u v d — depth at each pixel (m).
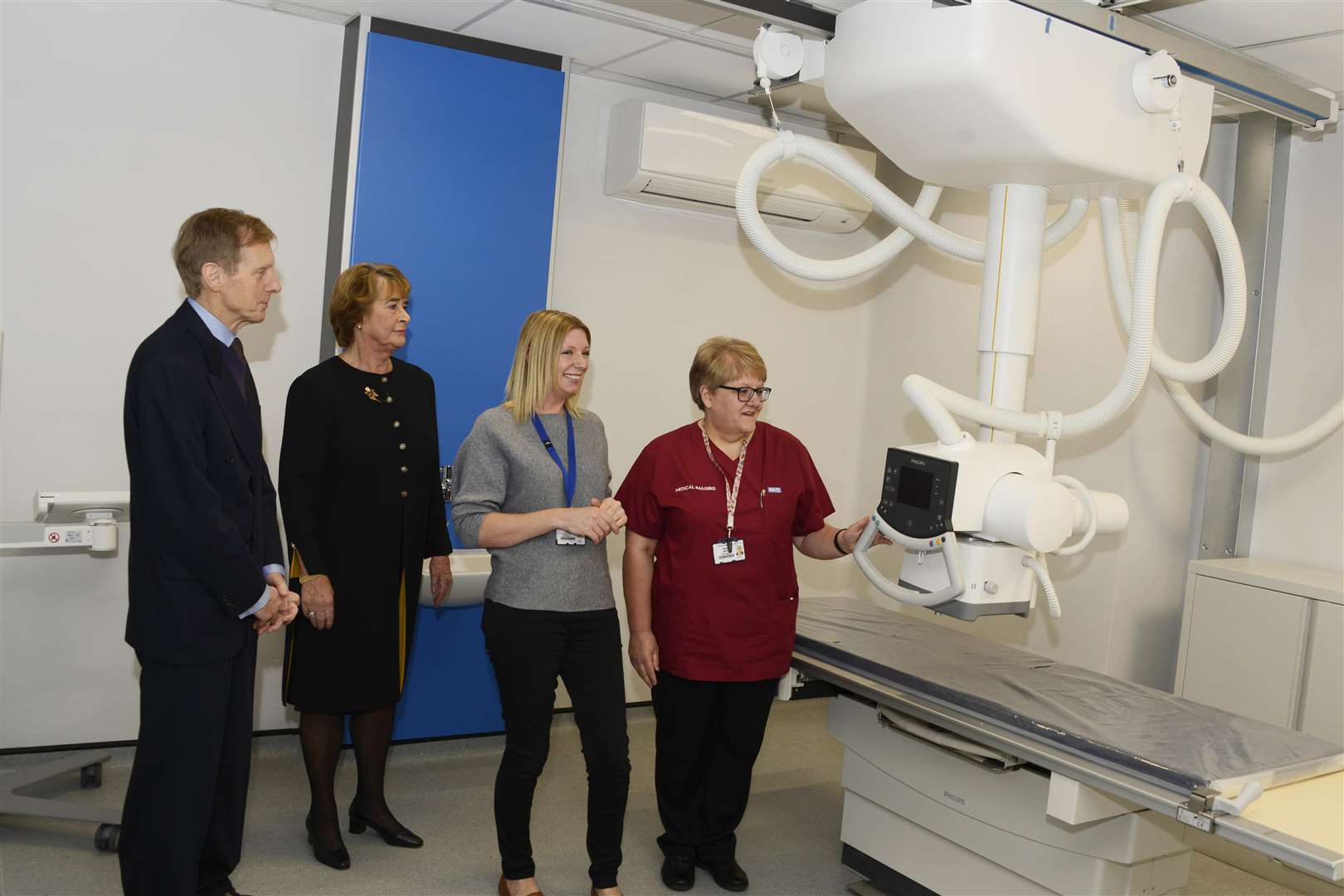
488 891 2.76
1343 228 3.51
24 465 3.28
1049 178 2.35
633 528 2.75
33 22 3.18
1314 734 3.20
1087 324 3.80
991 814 2.56
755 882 2.93
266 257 2.27
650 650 2.72
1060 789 2.17
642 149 3.95
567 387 2.57
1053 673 2.68
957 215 4.44
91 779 3.19
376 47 3.50
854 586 5.03
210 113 3.45
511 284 3.81
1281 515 3.68
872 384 4.94
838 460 5.00
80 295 3.31
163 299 3.43
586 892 2.78
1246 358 3.69
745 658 2.66
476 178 3.71
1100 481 3.75
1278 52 2.91
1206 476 3.81
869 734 2.94
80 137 3.27
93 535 3.03
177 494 2.12
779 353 4.77
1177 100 2.29
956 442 2.27
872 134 2.46
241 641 2.27
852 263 2.62
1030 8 2.14
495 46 3.71
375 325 2.81
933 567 2.30
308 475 2.77
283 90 3.55
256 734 3.71
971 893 2.64
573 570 2.51
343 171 3.55
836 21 2.41
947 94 2.17
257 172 3.54
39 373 3.28
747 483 2.69
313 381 2.80
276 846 2.94
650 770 3.77
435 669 3.84
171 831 2.18
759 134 4.18
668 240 4.42
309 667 2.82
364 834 3.06
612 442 4.38
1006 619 4.11
